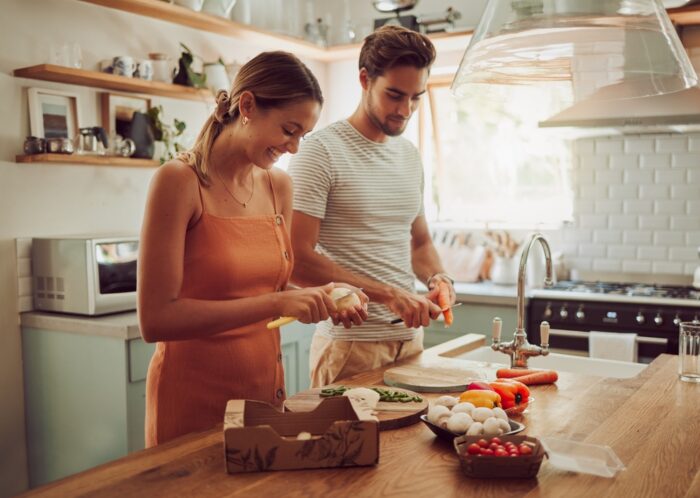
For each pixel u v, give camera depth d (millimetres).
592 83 1831
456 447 1292
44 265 3055
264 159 1658
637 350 3553
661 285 4113
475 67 1808
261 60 1598
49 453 3074
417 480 1243
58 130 3162
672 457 1362
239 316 1564
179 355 1687
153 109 3479
